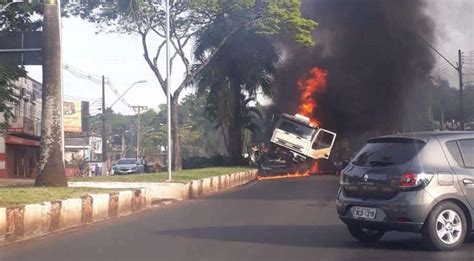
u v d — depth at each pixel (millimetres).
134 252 10266
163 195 22266
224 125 44938
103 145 48625
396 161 9961
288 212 16406
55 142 18094
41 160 18062
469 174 9891
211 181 26500
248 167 40844
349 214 10391
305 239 11391
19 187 18000
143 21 31016
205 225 13922
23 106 47656
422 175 9625
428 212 9578
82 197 14656
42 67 18328
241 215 15930
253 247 10539
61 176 18141
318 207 17641
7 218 11500
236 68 42938
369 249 10227
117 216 16375
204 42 37531
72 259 9727
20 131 45094
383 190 9906
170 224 14344
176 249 10484
